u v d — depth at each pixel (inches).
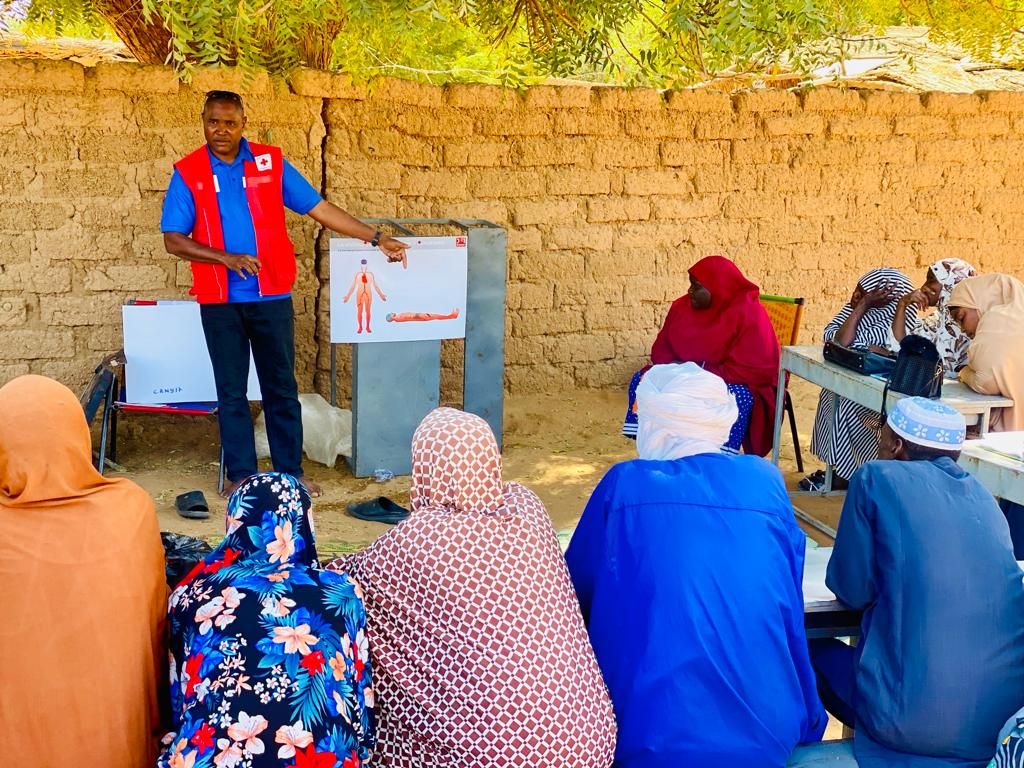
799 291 341.4
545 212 309.1
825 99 327.9
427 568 113.7
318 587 106.7
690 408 140.8
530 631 113.0
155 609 111.6
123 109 263.0
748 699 118.3
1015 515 188.1
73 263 267.6
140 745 108.0
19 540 105.9
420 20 261.1
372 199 289.1
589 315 321.1
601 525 128.3
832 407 249.0
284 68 285.1
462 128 294.7
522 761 111.1
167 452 271.1
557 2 299.3
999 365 197.2
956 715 122.8
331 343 257.4
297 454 245.0
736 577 120.7
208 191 222.5
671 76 325.7
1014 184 355.6
